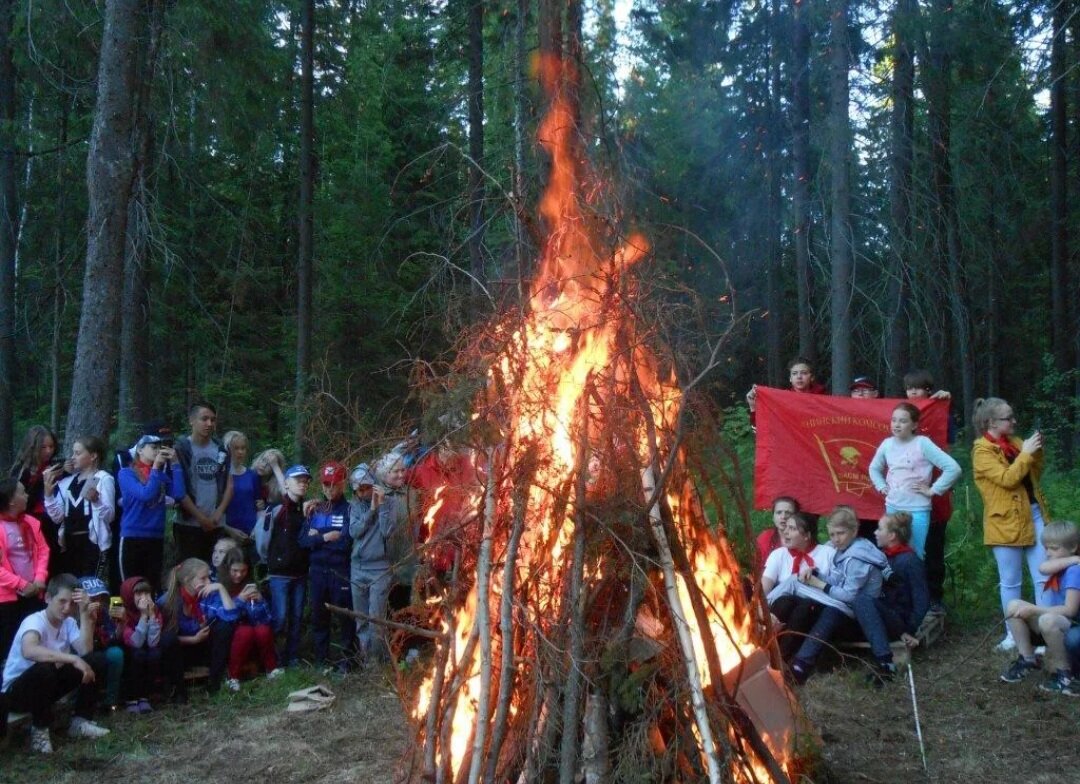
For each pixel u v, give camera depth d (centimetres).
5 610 586
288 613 694
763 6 1461
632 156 645
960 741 501
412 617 454
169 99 1167
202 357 1806
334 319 1773
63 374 1833
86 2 1119
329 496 691
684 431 389
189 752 534
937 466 664
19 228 1521
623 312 396
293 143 1825
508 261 475
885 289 1312
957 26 1148
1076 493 954
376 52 1830
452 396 388
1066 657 562
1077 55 1107
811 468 721
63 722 586
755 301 1731
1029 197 1797
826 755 483
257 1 1267
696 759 356
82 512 663
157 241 1102
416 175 1809
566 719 342
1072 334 1838
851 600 603
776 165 1579
